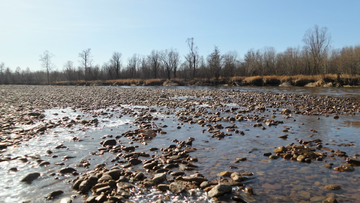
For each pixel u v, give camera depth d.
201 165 5.32
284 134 8.01
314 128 8.85
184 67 72.88
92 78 83.75
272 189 4.08
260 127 9.15
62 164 5.36
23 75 91.19
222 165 5.30
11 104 17.28
